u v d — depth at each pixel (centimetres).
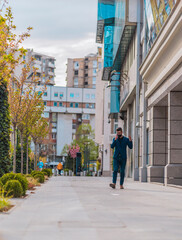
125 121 4647
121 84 4400
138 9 3102
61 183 1958
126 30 3297
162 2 1995
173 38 1783
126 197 1034
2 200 788
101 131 8744
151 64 2262
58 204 824
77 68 17262
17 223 549
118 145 1432
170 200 982
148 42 2483
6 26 1507
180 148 1981
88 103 14375
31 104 2569
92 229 495
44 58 17012
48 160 13750
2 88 2186
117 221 567
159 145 2489
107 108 7412
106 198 981
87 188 1446
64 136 14125
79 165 5425
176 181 1953
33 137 4038
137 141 3145
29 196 1066
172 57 1881
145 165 2620
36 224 539
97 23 5312
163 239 432
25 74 2472
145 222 565
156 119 2502
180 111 1991
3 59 1412
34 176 2003
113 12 4847
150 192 1288
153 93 2430
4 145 2247
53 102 14025
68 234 459
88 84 17088
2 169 2239
